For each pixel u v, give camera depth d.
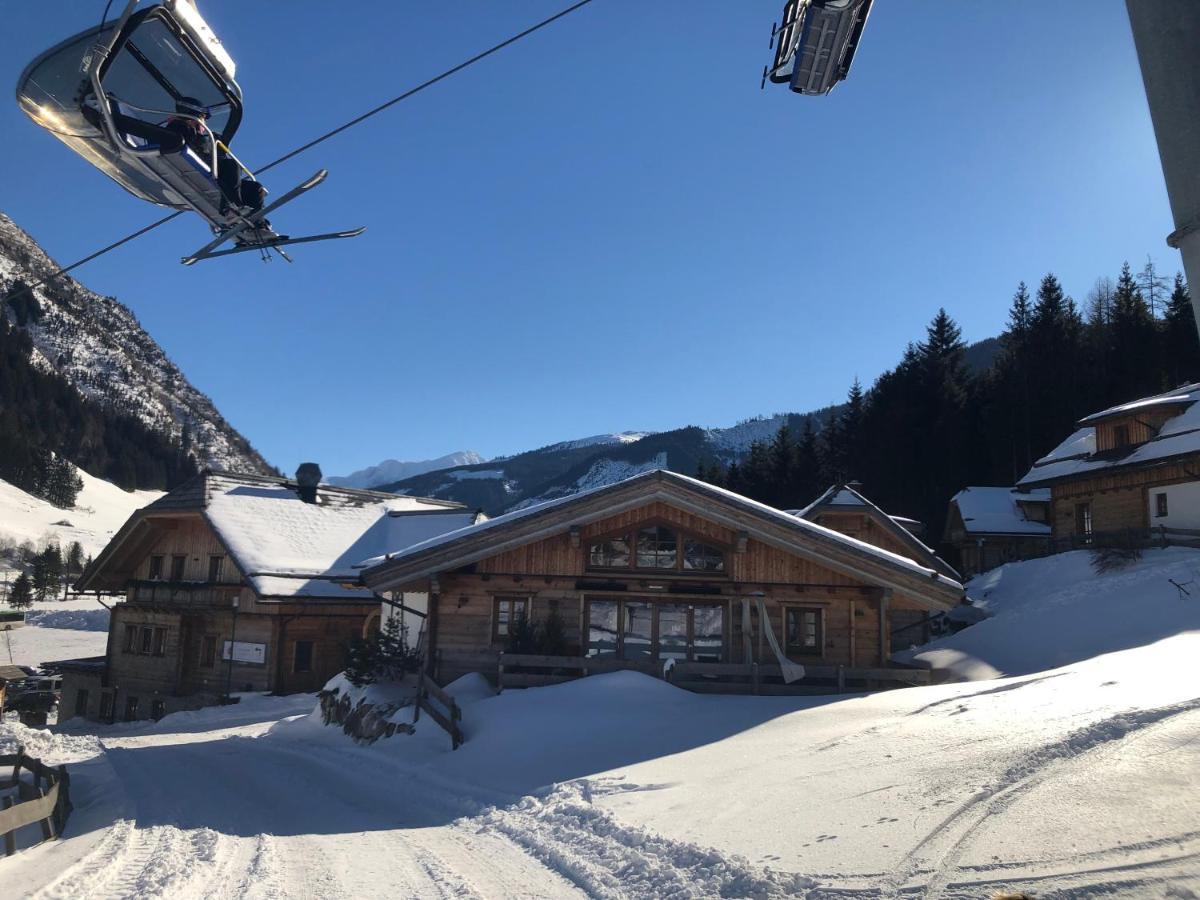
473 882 7.94
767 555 20.12
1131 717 9.62
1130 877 5.71
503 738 14.88
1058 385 59.56
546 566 20.14
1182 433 34.50
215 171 8.48
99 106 7.57
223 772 16.17
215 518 33.31
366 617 32.50
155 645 35.47
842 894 6.30
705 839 8.24
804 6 6.27
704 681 18.94
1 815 9.23
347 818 11.53
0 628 27.98
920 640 30.86
